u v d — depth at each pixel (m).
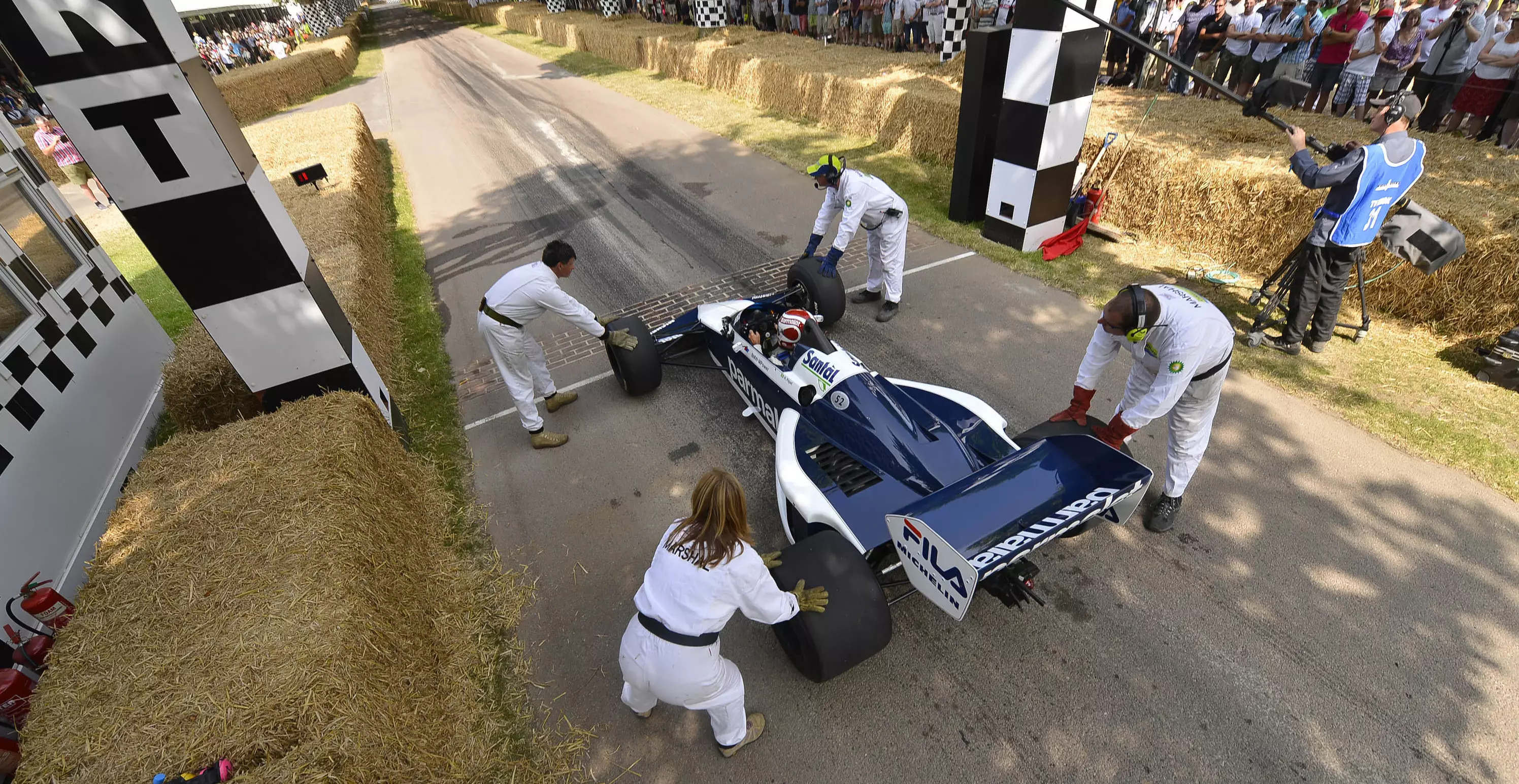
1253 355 5.52
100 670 2.78
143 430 5.56
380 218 9.82
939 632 3.59
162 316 7.71
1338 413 4.83
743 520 2.42
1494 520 3.93
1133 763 2.96
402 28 48.34
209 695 2.63
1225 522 4.07
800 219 9.05
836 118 12.24
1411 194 5.86
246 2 36.81
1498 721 2.99
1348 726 3.03
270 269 4.09
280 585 3.08
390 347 6.55
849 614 2.96
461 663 3.61
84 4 3.13
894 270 6.18
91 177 12.44
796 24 18.44
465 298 7.75
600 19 27.14
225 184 3.74
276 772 2.41
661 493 4.69
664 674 2.62
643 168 11.66
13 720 3.05
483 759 3.17
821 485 3.66
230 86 18.72
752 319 4.77
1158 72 10.75
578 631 3.78
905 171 10.18
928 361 5.79
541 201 10.61
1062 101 6.69
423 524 4.46
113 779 2.40
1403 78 8.05
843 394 3.91
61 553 4.28
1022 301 6.62
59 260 5.25
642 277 7.83
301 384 4.55
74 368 4.97
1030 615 3.63
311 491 3.57
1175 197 7.23
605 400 5.72
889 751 3.09
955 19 12.61
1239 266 6.83
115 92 3.34
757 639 3.66
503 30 36.06
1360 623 3.44
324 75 24.06
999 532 2.87
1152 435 4.79
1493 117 7.31
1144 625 3.53
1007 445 3.79
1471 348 5.34
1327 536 3.92
